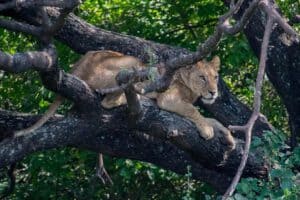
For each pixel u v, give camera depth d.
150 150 11.74
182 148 11.25
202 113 14.05
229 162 11.56
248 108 12.52
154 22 15.92
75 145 11.45
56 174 15.06
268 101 15.70
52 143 10.64
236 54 14.33
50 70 9.53
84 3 16.09
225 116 12.27
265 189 10.82
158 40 15.82
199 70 11.41
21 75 15.59
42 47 9.58
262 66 8.52
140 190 15.42
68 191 15.52
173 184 15.41
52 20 11.52
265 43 8.56
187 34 16.16
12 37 15.67
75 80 10.13
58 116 10.75
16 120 10.86
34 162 14.77
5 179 16.72
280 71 12.52
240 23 8.23
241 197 10.48
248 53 14.39
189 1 15.79
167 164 11.94
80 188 15.48
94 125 10.68
